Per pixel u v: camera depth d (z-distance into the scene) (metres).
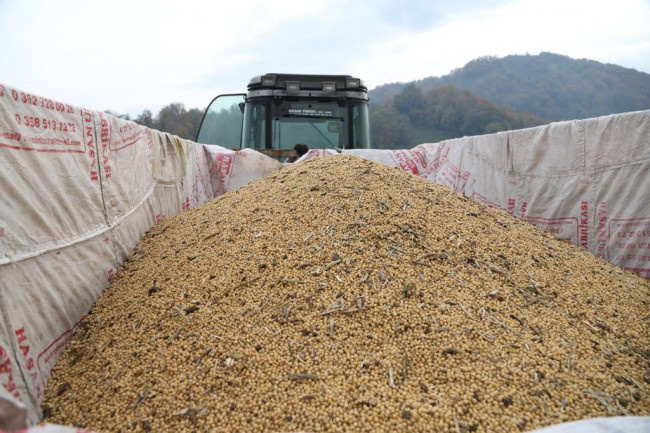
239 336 1.96
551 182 3.42
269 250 2.51
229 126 6.45
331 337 1.93
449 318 2.02
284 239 2.59
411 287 2.17
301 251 2.45
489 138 4.04
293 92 5.87
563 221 3.34
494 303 2.16
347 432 1.52
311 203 2.91
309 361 1.82
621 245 2.94
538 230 3.21
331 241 2.50
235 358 1.84
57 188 2.12
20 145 1.84
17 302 1.74
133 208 3.14
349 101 5.99
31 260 1.87
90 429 1.61
